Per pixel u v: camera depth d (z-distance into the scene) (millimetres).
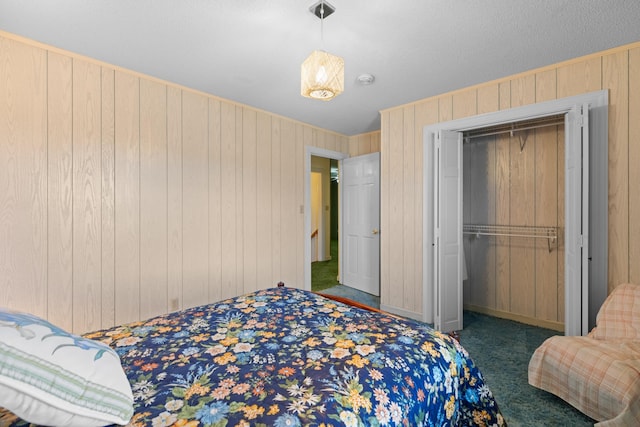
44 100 2307
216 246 3367
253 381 1059
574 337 2033
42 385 724
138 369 1143
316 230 7379
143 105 2814
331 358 1211
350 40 2215
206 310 1807
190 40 2229
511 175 3502
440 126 3250
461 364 1373
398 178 3621
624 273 2322
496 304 3635
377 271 4512
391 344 1332
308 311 1776
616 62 2336
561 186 3186
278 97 3361
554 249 3232
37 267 2289
